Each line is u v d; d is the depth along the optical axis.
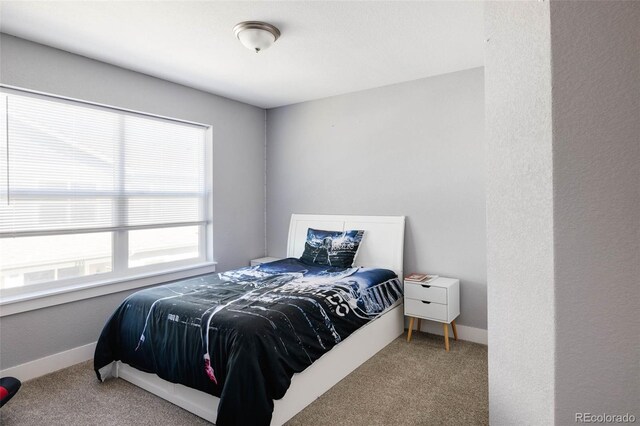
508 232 0.98
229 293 2.53
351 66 3.15
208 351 1.98
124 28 2.44
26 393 2.37
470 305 3.27
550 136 0.84
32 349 2.62
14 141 2.61
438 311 3.06
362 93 3.84
